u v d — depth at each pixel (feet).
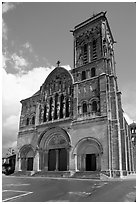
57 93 164.45
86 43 172.76
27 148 166.91
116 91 147.02
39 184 87.51
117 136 119.55
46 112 165.27
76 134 133.80
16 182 97.91
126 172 123.44
